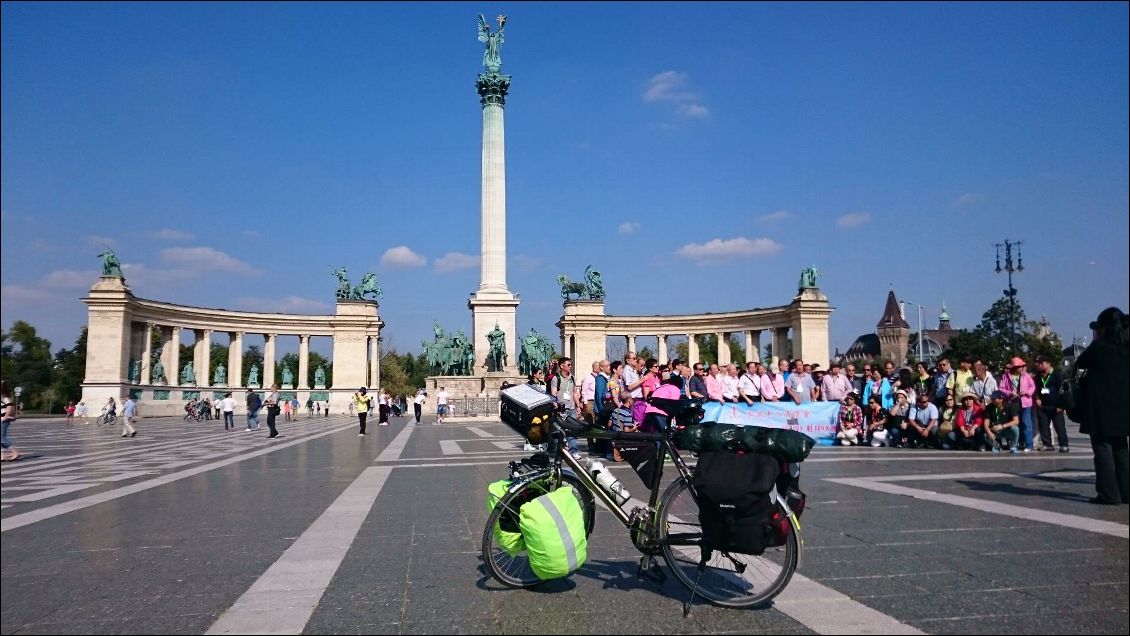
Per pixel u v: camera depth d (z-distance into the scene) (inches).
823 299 3826.3
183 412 3737.7
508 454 1020.5
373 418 3267.7
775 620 275.1
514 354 3198.8
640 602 299.0
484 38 3270.2
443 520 485.4
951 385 1130.0
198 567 361.7
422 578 337.7
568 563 303.4
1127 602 292.4
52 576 346.3
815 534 420.8
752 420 1165.7
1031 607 287.0
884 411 1160.8
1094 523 451.5
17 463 967.6
